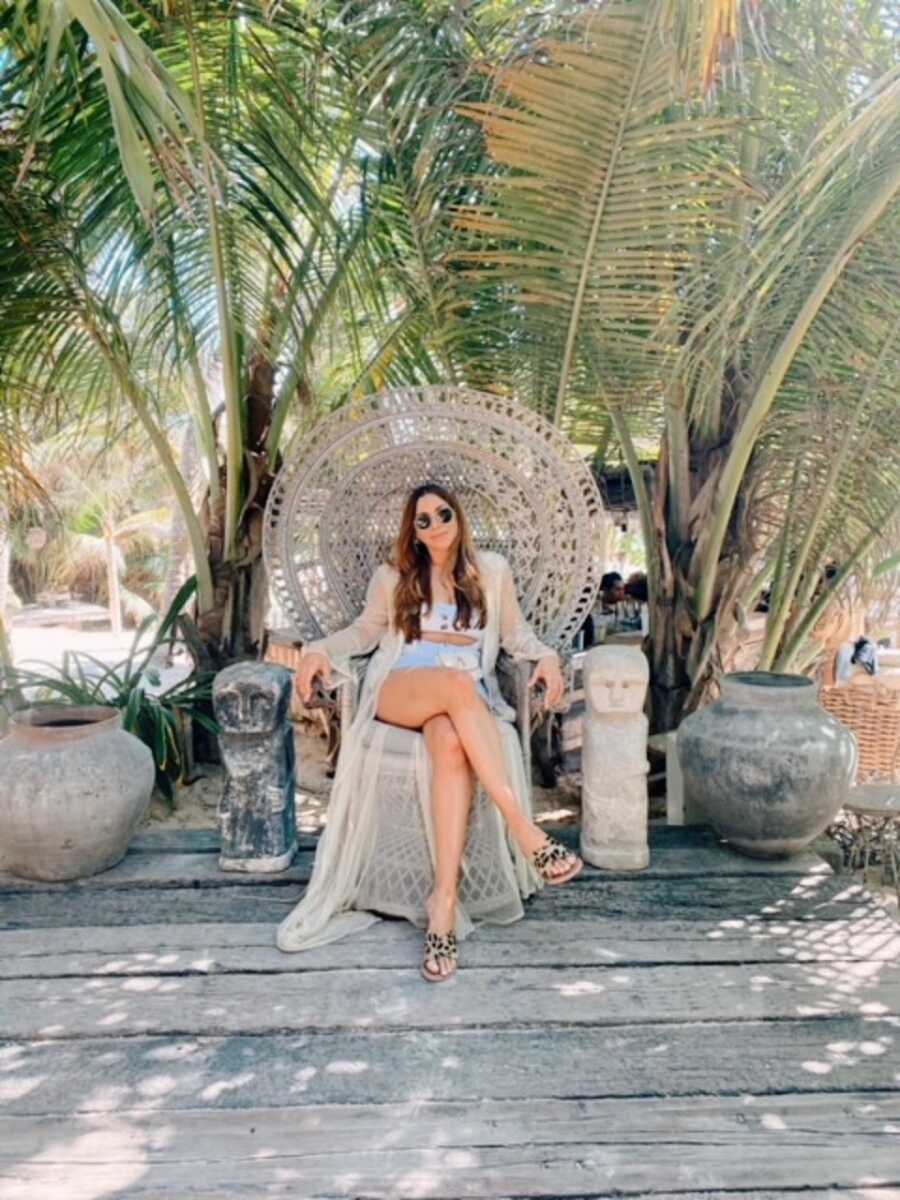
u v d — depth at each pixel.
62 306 3.86
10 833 2.89
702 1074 2.07
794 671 4.85
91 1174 1.79
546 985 2.43
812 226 2.91
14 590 19.47
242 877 3.07
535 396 4.19
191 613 4.82
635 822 3.11
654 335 3.51
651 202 3.22
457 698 2.67
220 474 4.50
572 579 3.47
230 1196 1.73
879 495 3.94
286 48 3.72
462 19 3.25
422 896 2.75
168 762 4.14
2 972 2.49
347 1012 2.31
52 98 3.24
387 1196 1.73
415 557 3.07
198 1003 2.35
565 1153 1.84
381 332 4.81
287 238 4.37
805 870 3.12
